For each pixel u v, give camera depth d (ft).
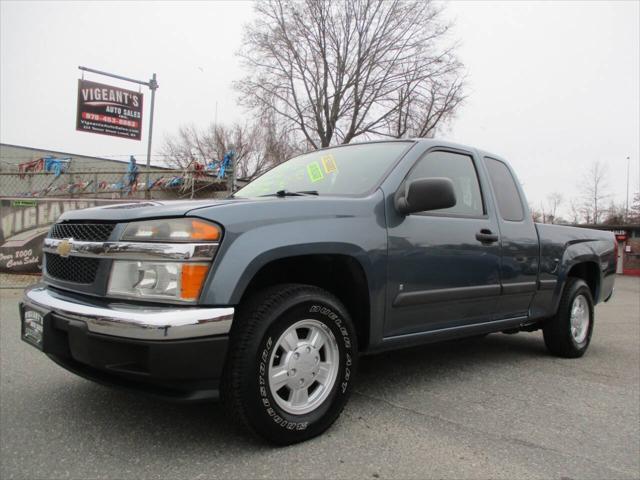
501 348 17.07
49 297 8.69
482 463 8.12
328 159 12.52
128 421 9.30
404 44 89.40
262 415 7.94
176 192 43.16
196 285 7.49
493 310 12.82
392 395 11.40
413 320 10.64
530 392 12.04
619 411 10.93
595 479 7.77
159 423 9.22
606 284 17.88
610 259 18.06
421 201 9.80
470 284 11.76
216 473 7.43
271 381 8.14
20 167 55.52
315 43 89.86
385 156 11.47
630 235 76.59
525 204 14.47
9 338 15.93
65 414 9.62
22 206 29.71
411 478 7.52
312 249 8.62
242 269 7.74
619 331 22.13
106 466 7.61
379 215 9.95
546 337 15.97
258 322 7.98
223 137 123.03
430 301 10.78
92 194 47.52
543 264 14.39
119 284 7.88
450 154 12.53
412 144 11.69
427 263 10.65
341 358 9.07
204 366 7.44
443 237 11.08
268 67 91.66
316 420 8.64
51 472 7.41
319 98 90.84
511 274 13.08
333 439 8.79
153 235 7.71
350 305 10.00
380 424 9.58
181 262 7.51
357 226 9.46
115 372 7.69
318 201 9.22
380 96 90.58
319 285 10.11
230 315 7.55
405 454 8.30
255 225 8.13
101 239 8.25
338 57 89.66
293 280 9.78
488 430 9.52
